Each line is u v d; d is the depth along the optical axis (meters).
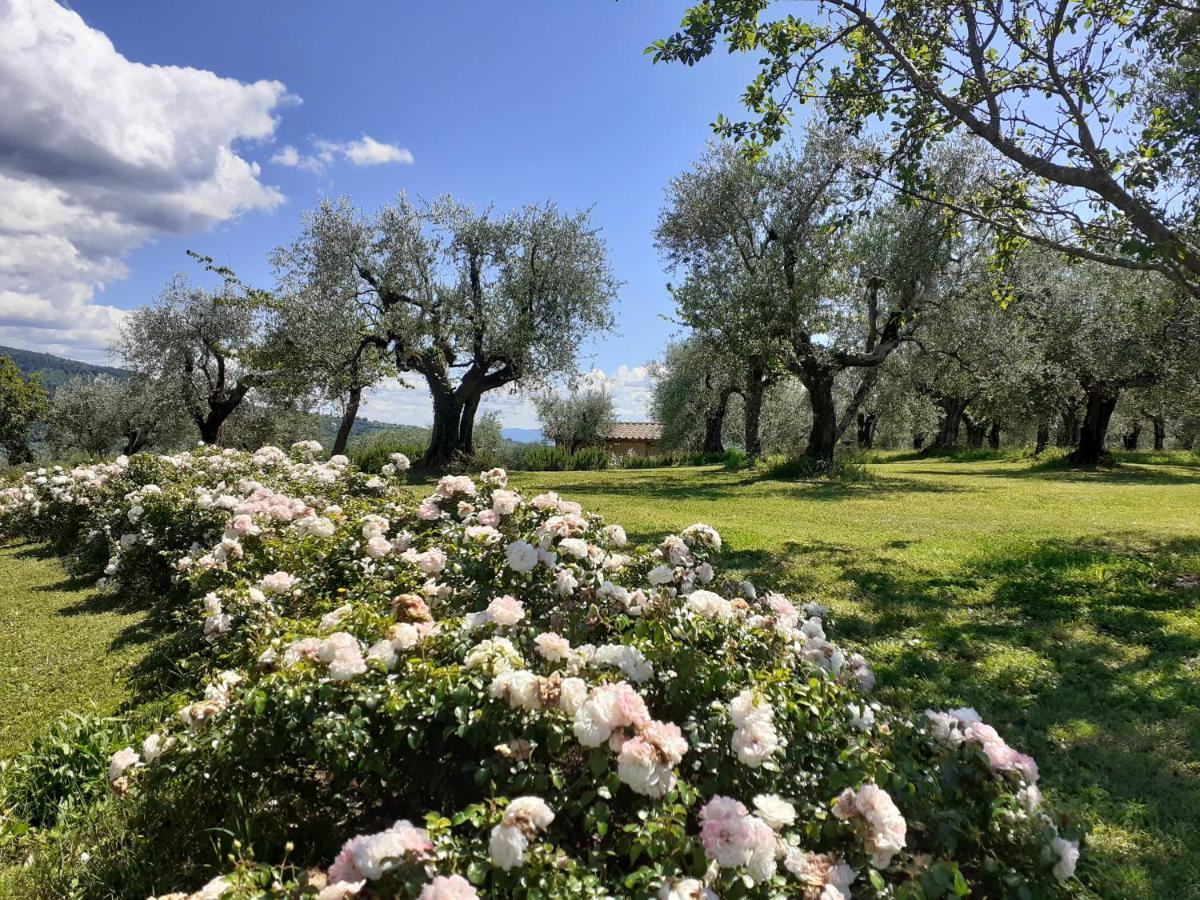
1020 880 1.92
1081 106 6.03
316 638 2.54
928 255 17.34
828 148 16.39
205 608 4.21
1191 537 9.00
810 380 20.12
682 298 18.83
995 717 3.77
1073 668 4.41
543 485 18.08
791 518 11.27
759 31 6.78
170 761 2.36
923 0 6.56
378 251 22.44
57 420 36.03
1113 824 2.80
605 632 2.96
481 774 1.92
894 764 2.15
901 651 4.73
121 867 2.36
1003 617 5.48
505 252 22.89
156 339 26.45
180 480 8.17
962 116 5.97
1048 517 11.41
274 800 2.44
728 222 19.62
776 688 2.31
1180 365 17.48
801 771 2.16
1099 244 6.63
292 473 8.08
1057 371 19.89
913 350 22.14
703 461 29.86
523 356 22.31
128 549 6.29
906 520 11.04
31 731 3.58
